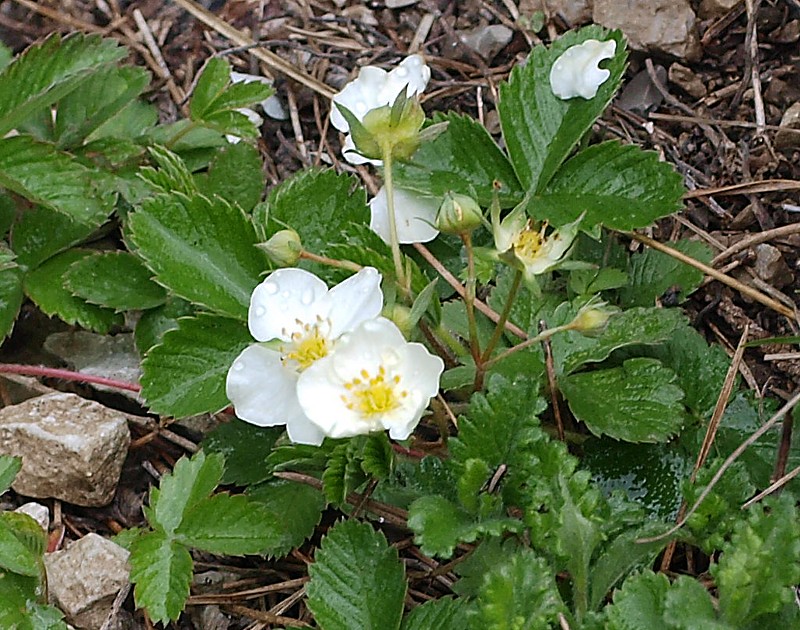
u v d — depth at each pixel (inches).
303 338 9.6
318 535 10.9
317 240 11.3
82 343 12.1
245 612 10.7
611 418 10.3
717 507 9.6
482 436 9.8
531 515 9.5
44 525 11.0
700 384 10.8
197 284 10.8
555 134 11.4
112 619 10.4
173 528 10.1
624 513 9.8
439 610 9.7
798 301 11.6
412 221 11.4
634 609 9.0
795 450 10.4
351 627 9.7
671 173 11.1
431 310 10.4
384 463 9.8
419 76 11.1
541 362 10.7
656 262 11.5
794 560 8.9
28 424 11.2
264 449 11.0
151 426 11.6
